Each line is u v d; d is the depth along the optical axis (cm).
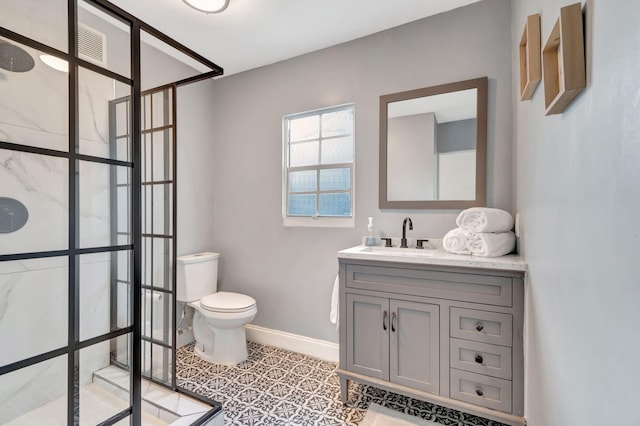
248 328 277
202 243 287
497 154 190
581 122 76
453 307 158
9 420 101
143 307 196
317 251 248
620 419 57
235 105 287
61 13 113
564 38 75
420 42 211
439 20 205
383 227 222
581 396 76
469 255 171
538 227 121
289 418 170
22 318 103
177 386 184
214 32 222
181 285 253
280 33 224
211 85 297
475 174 195
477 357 153
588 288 72
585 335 74
